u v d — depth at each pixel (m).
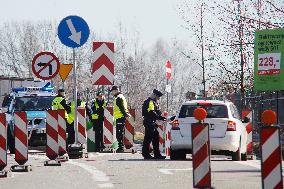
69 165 37.25
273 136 20.88
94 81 44.53
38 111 61.47
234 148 43.22
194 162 23.91
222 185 26.97
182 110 43.88
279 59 75.88
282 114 73.12
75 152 43.62
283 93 74.38
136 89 139.25
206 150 23.86
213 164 38.41
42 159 44.00
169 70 65.00
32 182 28.67
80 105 60.50
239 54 82.06
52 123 37.50
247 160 45.53
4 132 31.88
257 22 77.00
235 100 85.69
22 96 62.84
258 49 76.38
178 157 44.31
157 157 46.62
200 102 43.94
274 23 75.94
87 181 28.77
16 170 33.78
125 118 55.12
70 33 42.16
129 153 54.88
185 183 27.83
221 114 43.53
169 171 33.12
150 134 46.50
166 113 57.62
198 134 23.89
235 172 32.91
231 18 80.31
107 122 55.00
